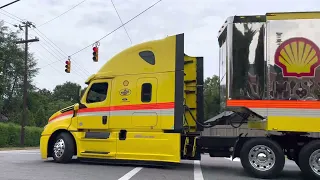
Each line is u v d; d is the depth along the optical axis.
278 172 9.21
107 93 11.36
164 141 10.39
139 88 10.94
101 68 11.71
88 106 11.56
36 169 10.06
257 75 9.42
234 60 9.57
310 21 9.31
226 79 9.62
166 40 10.88
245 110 9.80
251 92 9.40
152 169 10.49
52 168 10.31
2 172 9.41
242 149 9.53
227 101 9.48
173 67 10.64
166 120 10.45
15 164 11.27
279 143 9.67
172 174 9.64
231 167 11.91
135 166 11.08
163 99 10.59
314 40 9.23
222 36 10.60
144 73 10.97
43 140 12.00
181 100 10.42
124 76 11.23
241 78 9.48
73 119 11.75
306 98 9.15
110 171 9.91
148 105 10.73
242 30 9.62
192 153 10.79
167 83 10.62
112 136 11.03
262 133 10.03
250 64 9.48
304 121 9.08
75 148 11.69
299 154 9.18
